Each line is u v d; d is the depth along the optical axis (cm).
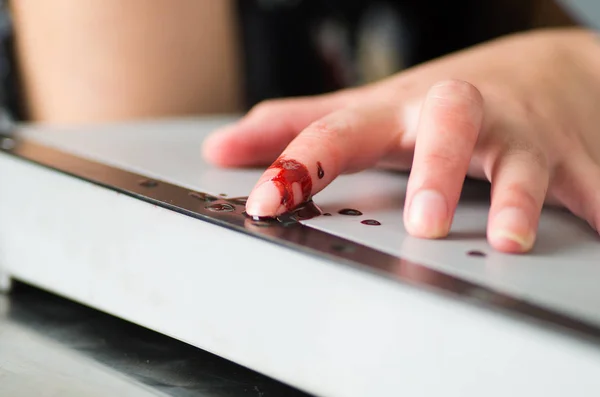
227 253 36
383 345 33
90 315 43
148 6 61
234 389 37
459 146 37
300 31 93
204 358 39
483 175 42
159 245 38
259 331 36
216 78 67
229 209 38
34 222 42
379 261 34
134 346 40
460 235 37
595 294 33
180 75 64
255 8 92
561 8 91
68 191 41
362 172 45
